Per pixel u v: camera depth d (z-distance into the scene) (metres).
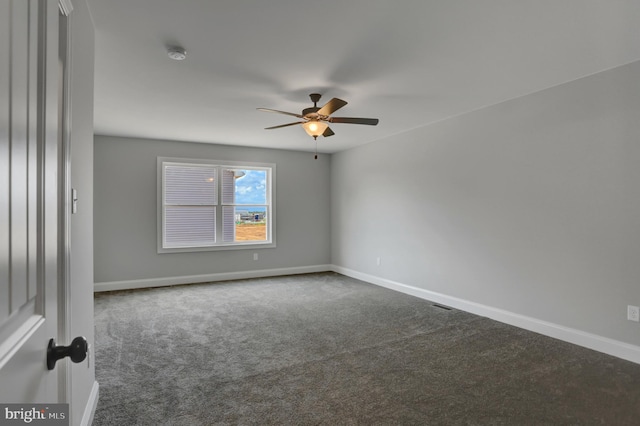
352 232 6.49
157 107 4.02
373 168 5.91
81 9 1.88
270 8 2.11
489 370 2.74
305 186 6.92
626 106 2.89
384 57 2.77
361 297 5.00
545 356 2.98
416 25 2.31
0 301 0.51
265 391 2.42
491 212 3.99
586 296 3.16
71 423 1.62
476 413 2.17
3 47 0.52
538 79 3.21
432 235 4.77
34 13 0.66
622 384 2.51
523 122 3.65
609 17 2.21
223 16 2.20
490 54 2.72
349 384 2.52
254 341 3.35
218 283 5.95
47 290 0.74
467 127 4.27
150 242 5.70
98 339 3.40
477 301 4.17
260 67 2.95
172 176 5.92
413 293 5.09
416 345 3.24
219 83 3.29
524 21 2.26
